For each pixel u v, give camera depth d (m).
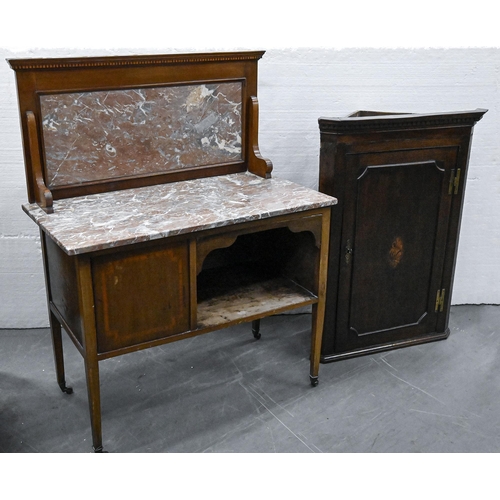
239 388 2.74
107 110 2.41
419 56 3.04
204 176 2.71
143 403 2.63
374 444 2.38
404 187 2.78
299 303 2.57
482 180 3.24
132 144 2.50
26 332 3.16
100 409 2.37
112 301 2.12
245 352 3.03
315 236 2.48
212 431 2.46
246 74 2.67
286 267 2.77
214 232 2.23
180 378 2.81
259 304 2.55
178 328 2.30
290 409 2.59
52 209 2.26
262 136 3.08
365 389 2.73
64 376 2.69
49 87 2.27
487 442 2.40
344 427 2.48
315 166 3.18
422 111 3.15
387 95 3.10
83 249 1.96
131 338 2.21
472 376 2.83
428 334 3.12
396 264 2.91
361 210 2.74
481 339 3.15
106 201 2.39
